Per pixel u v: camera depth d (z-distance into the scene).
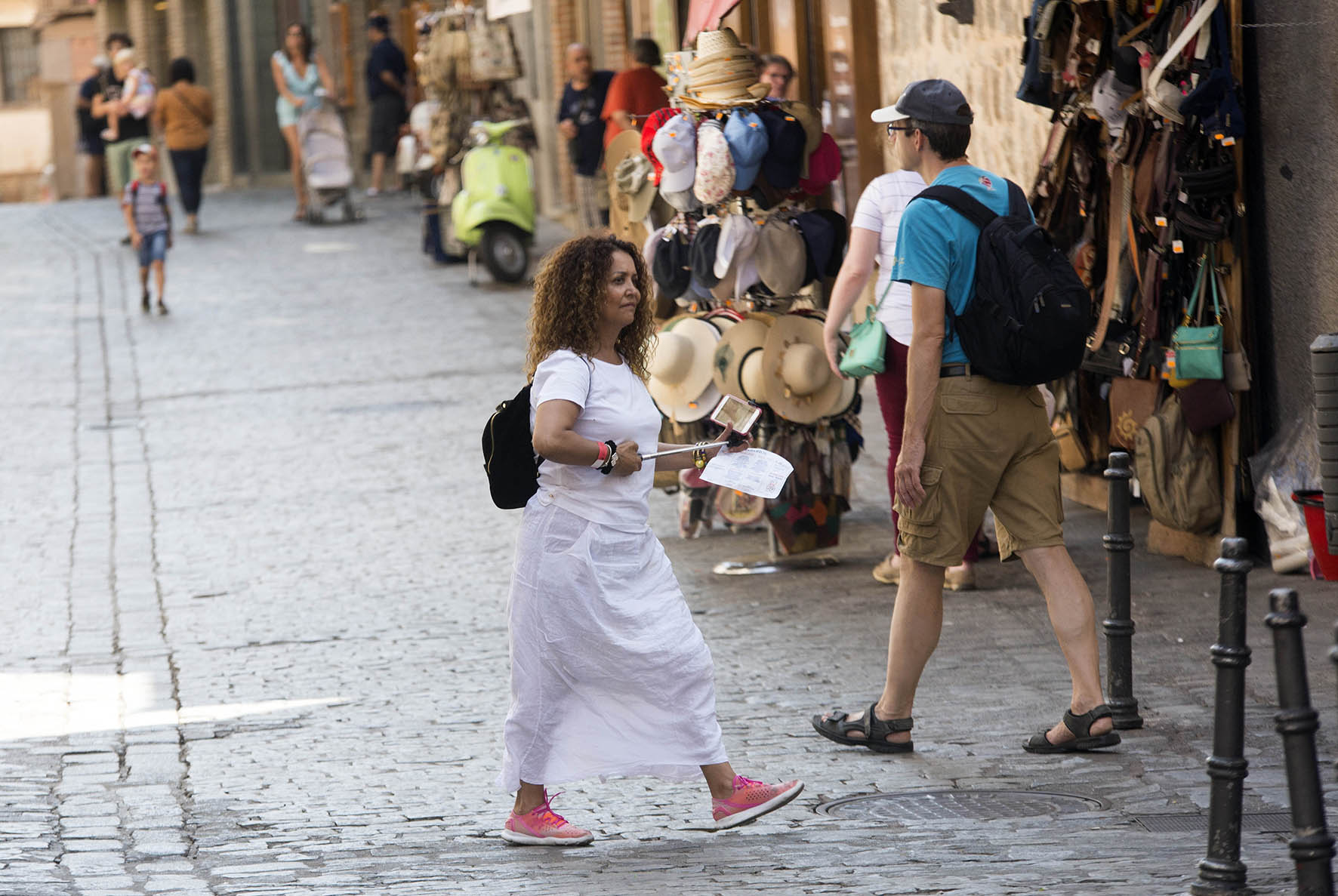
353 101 53.75
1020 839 8.42
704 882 7.92
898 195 13.05
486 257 33.12
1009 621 13.08
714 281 14.96
